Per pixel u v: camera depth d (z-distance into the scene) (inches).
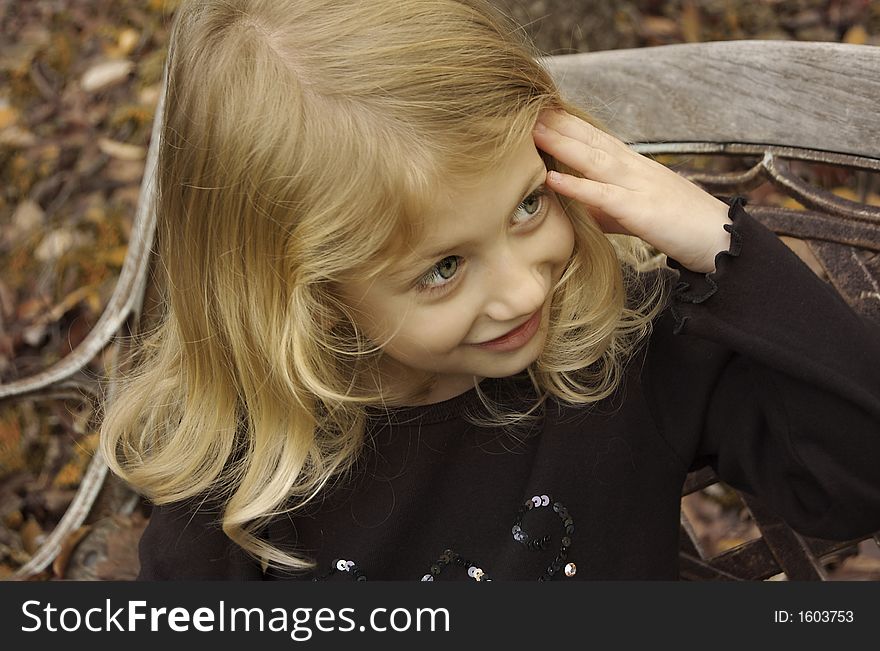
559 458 40.5
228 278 36.6
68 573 53.5
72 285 86.0
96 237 88.4
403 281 33.3
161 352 44.3
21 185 92.6
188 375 41.1
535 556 40.5
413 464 40.8
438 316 33.9
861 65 41.9
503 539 40.8
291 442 39.1
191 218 36.8
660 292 41.9
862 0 94.2
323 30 33.3
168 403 43.8
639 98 47.4
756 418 38.4
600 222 39.3
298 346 35.5
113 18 103.5
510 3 76.8
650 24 91.7
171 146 36.7
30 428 77.2
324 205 32.9
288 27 33.8
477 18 34.5
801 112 43.6
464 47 33.1
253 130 33.5
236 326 37.4
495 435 41.1
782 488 38.6
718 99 45.6
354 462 41.0
